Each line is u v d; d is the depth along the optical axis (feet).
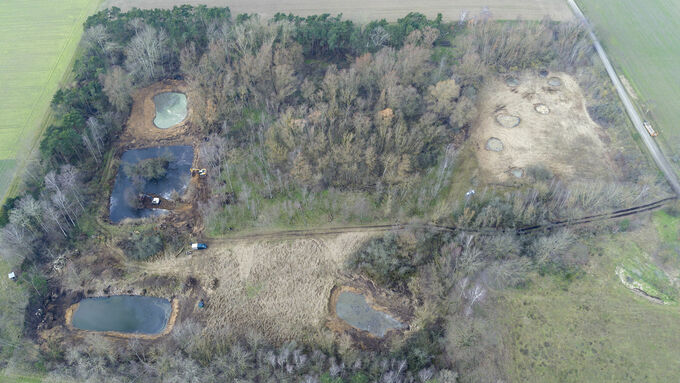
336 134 444.14
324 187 418.72
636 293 352.08
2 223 363.97
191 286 359.87
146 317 346.54
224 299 353.92
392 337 334.85
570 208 396.57
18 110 480.23
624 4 627.87
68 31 581.12
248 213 402.52
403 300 353.72
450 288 355.15
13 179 415.64
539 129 475.72
